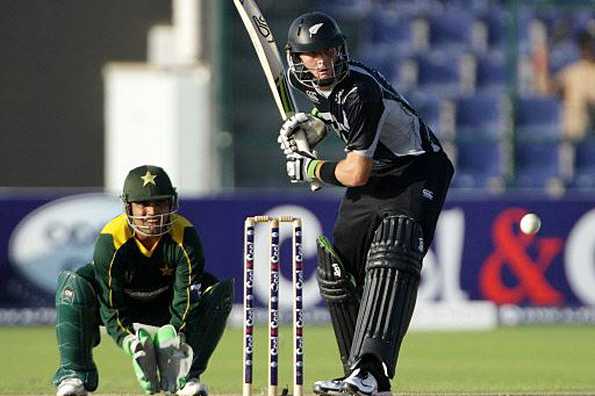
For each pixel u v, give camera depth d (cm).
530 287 4566
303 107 5584
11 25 6462
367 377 1878
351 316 2045
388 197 1953
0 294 4422
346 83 1911
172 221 1927
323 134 2016
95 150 6456
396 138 1953
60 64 6462
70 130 6444
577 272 4591
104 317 1959
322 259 2030
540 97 5703
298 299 1916
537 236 4569
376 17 5891
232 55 5569
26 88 6438
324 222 4447
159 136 5431
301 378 1906
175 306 1950
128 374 2989
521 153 5600
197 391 1941
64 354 1953
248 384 1912
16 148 6425
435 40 5894
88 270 1997
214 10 5359
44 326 4444
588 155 5609
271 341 1916
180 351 1897
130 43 6469
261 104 5566
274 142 5481
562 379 2838
